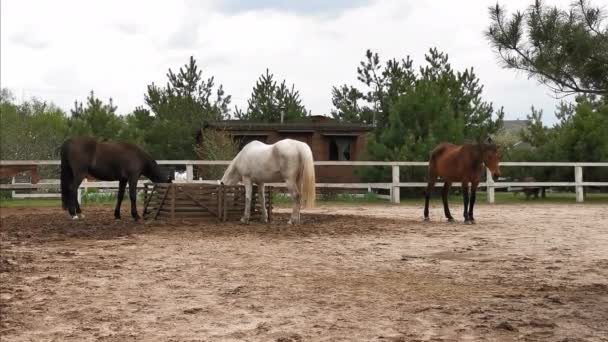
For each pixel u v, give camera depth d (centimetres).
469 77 3384
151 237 1004
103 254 827
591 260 783
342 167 2762
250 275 678
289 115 3712
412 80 3350
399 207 1811
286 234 1050
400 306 531
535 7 629
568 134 2395
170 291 593
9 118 3169
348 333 448
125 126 3338
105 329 461
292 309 521
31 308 525
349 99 3978
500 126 3062
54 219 1299
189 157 3316
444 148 1317
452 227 1193
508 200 2253
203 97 4072
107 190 2145
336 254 837
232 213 1268
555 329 455
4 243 934
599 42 586
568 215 1491
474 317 491
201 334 447
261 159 1182
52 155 2948
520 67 647
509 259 794
